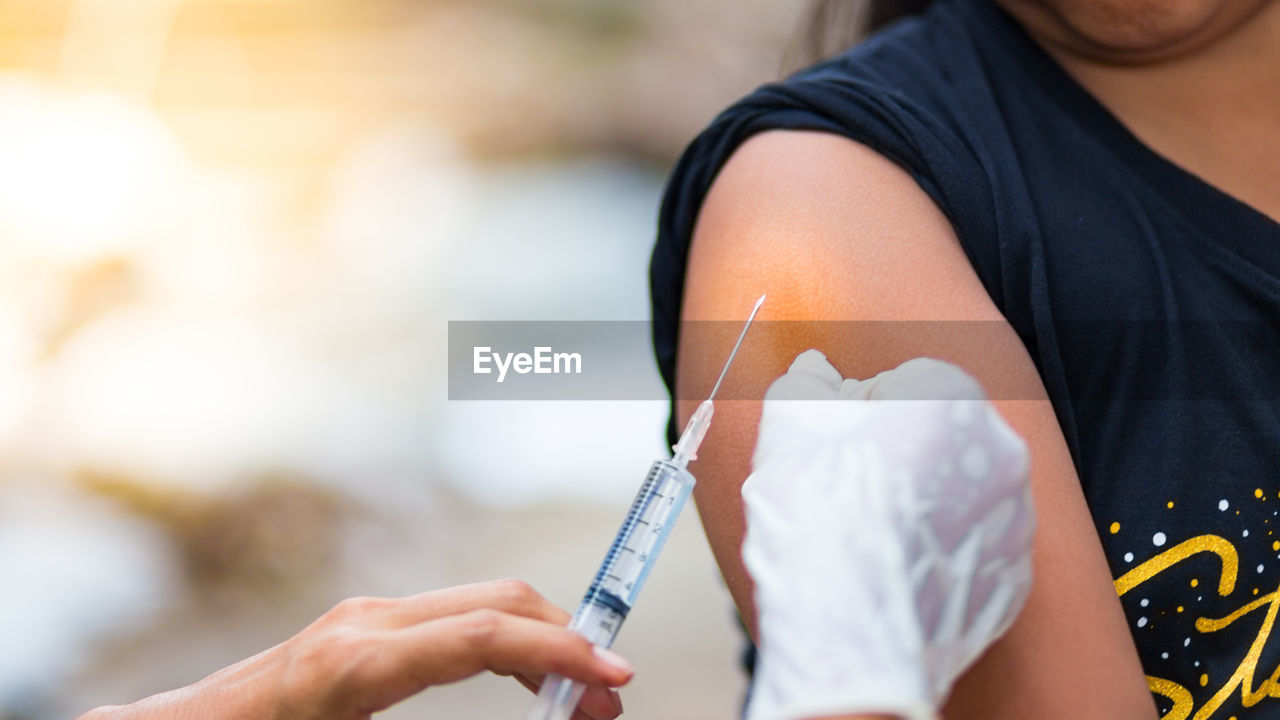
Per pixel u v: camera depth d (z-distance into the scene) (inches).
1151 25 28.1
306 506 106.0
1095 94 29.3
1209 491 27.7
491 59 178.9
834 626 22.3
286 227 146.2
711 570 111.4
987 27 30.0
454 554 107.3
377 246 144.0
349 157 161.3
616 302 137.7
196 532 102.0
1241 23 28.4
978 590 23.6
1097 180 28.6
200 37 164.2
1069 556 25.5
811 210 27.4
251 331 125.6
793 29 36.4
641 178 170.9
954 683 25.1
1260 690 28.0
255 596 100.7
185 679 89.0
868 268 26.9
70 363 115.2
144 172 138.6
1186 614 27.6
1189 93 28.8
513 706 87.2
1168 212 28.4
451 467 115.7
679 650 97.8
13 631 86.6
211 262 134.0
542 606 25.9
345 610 26.2
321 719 25.5
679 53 180.1
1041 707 24.9
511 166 170.9
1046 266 28.0
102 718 27.2
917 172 27.8
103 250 126.0
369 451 113.4
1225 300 28.1
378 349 126.5
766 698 22.6
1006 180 28.0
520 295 138.5
